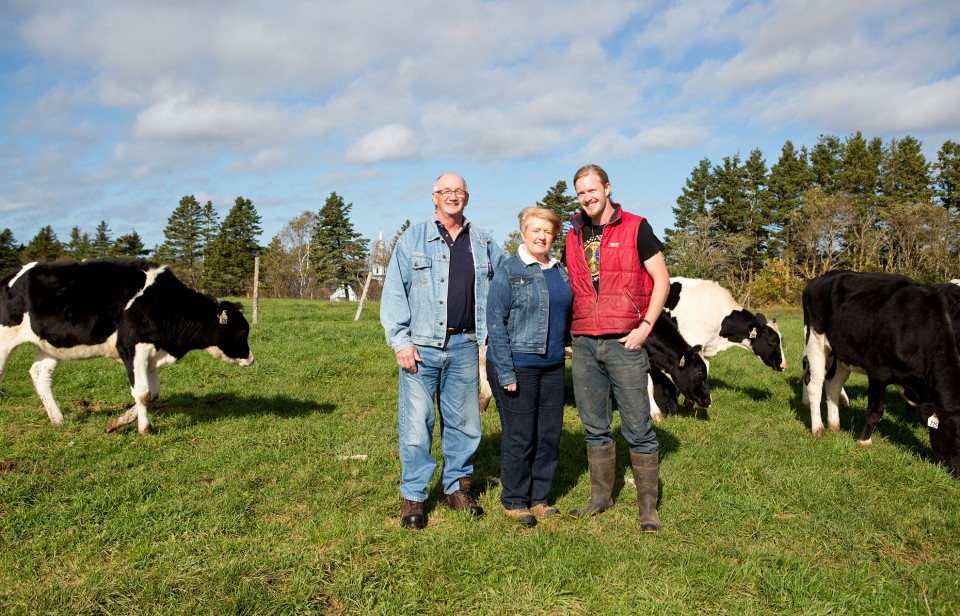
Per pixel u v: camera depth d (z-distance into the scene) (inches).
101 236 3272.6
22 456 225.3
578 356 183.2
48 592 134.6
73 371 373.7
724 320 347.9
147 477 204.8
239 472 214.4
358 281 2775.6
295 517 181.3
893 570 151.9
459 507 180.7
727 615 133.3
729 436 269.7
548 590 140.0
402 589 140.4
